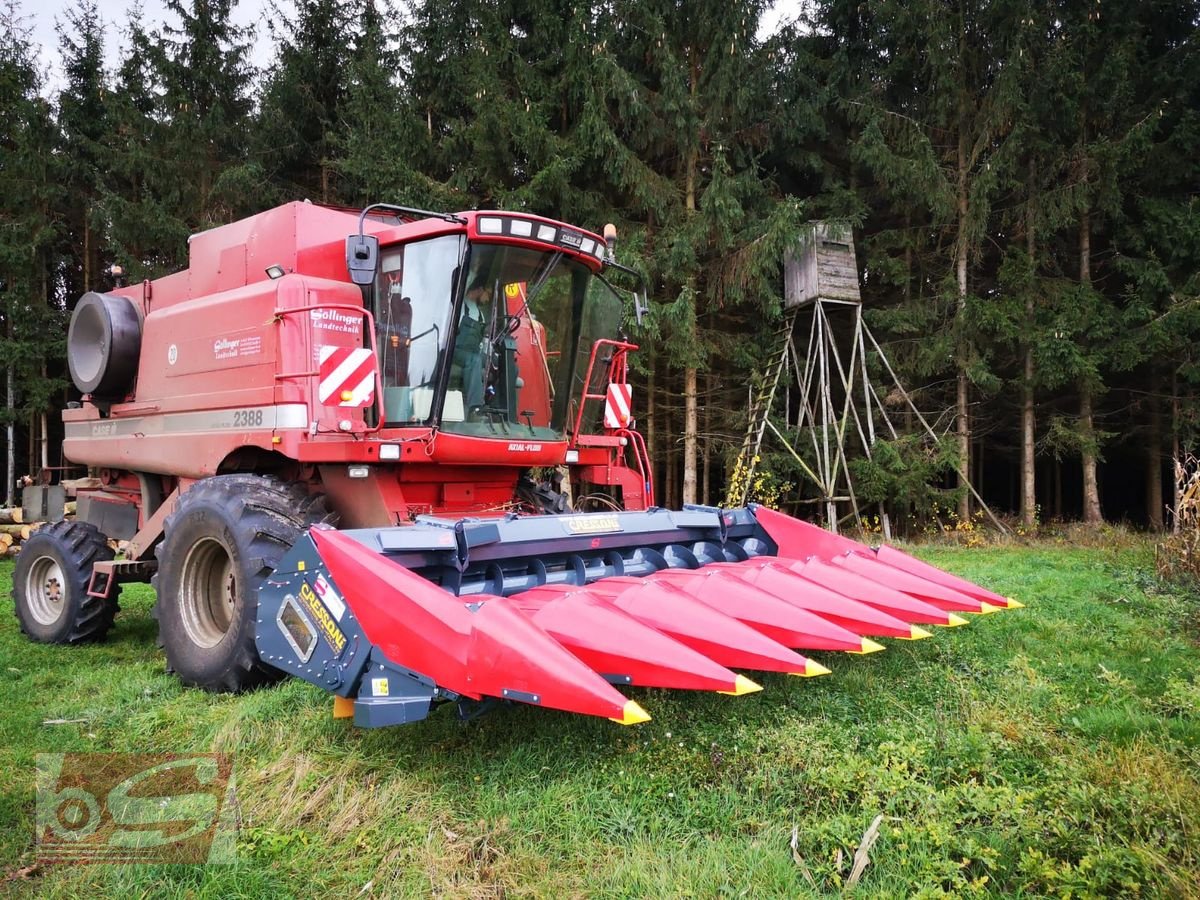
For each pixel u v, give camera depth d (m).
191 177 15.86
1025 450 15.23
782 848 2.84
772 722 4.00
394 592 3.24
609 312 6.46
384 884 2.76
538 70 14.02
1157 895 2.48
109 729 4.28
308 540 3.61
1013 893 2.61
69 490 8.17
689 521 5.14
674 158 14.96
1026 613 6.63
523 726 3.86
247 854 2.96
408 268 5.28
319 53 17.16
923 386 16.12
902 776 3.29
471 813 3.18
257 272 5.85
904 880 2.64
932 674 4.80
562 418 6.09
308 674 3.52
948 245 15.71
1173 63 14.46
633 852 2.85
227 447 5.46
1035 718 4.03
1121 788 3.06
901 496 13.98
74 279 18.00
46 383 15.29
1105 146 13.67
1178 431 14.82
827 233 14.14
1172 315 13.38
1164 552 8.91
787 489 14.79
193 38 16.41
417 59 14.62
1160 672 4.98
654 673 3.25
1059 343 13.55
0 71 15.46
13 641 6.71
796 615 4.00
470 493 5.73
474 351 5.31
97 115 16.44
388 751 3.68
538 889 2.68
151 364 6.40
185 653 4.93
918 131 14.59
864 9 15.56
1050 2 14.62
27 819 3.28
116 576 6.17
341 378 4.70
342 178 16.33
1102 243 16.00
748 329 16.23
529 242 5.32
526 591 4.02
